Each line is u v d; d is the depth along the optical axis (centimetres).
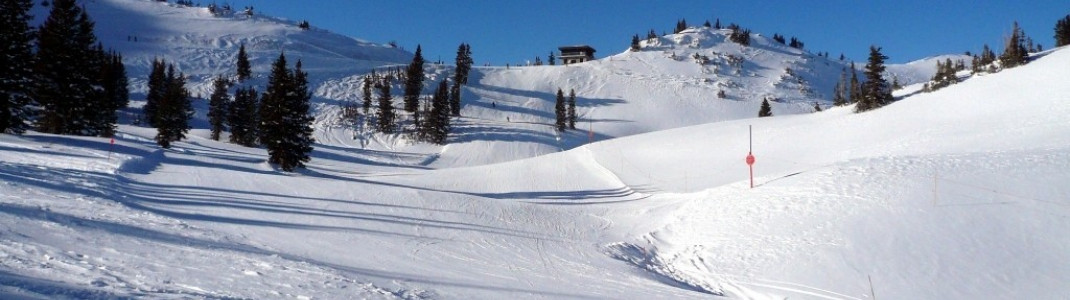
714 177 3206
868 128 3941
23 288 632
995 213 1554
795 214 1769
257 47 14625
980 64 5544
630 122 10781
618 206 2656
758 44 17762
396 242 1501
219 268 916
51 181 1767
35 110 4009
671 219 2152
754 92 13100
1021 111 3366
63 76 4206
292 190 2231
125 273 794
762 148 3850
